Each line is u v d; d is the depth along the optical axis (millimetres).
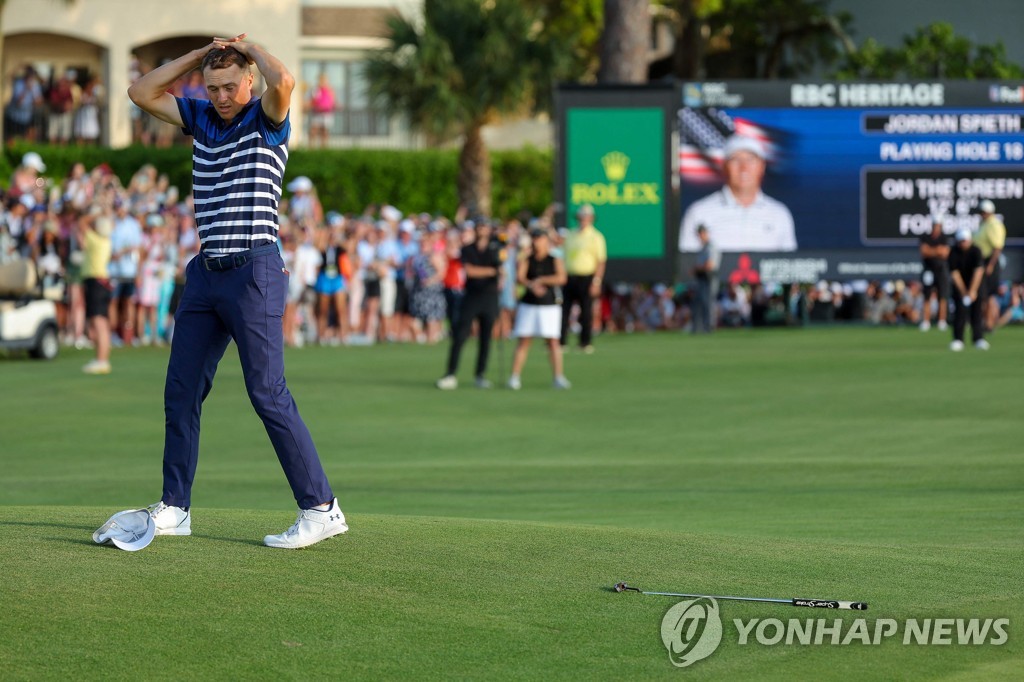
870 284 53500
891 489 17844
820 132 50969
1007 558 11500
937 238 48844
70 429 24922
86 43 68562
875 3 68750
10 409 27531
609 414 26984
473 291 31438
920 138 51188
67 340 43312
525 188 66375
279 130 10422
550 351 31516
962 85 51188
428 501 17156
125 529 10555
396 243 45719
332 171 61875
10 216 40844
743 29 71938
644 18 56062
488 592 9742
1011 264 51844
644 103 50781
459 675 8227
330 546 10773
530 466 20672
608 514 15797
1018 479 18562
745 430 24625
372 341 44844
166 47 69625
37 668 8148
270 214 10484
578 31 68250
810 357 37969
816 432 24219
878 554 11430
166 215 43188
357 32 71188
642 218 50875
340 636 8789
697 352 40094
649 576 10281
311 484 10664
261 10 68250
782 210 51094
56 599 9258
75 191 42844
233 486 18781
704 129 50844
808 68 72000
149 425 25484
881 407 27406
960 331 40375
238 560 10289
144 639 8625
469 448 22922
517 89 60062
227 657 8391
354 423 25859
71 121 65750
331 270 43781
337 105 71688
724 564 10750
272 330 10500
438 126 60062
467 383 32438
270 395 10531
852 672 8445
